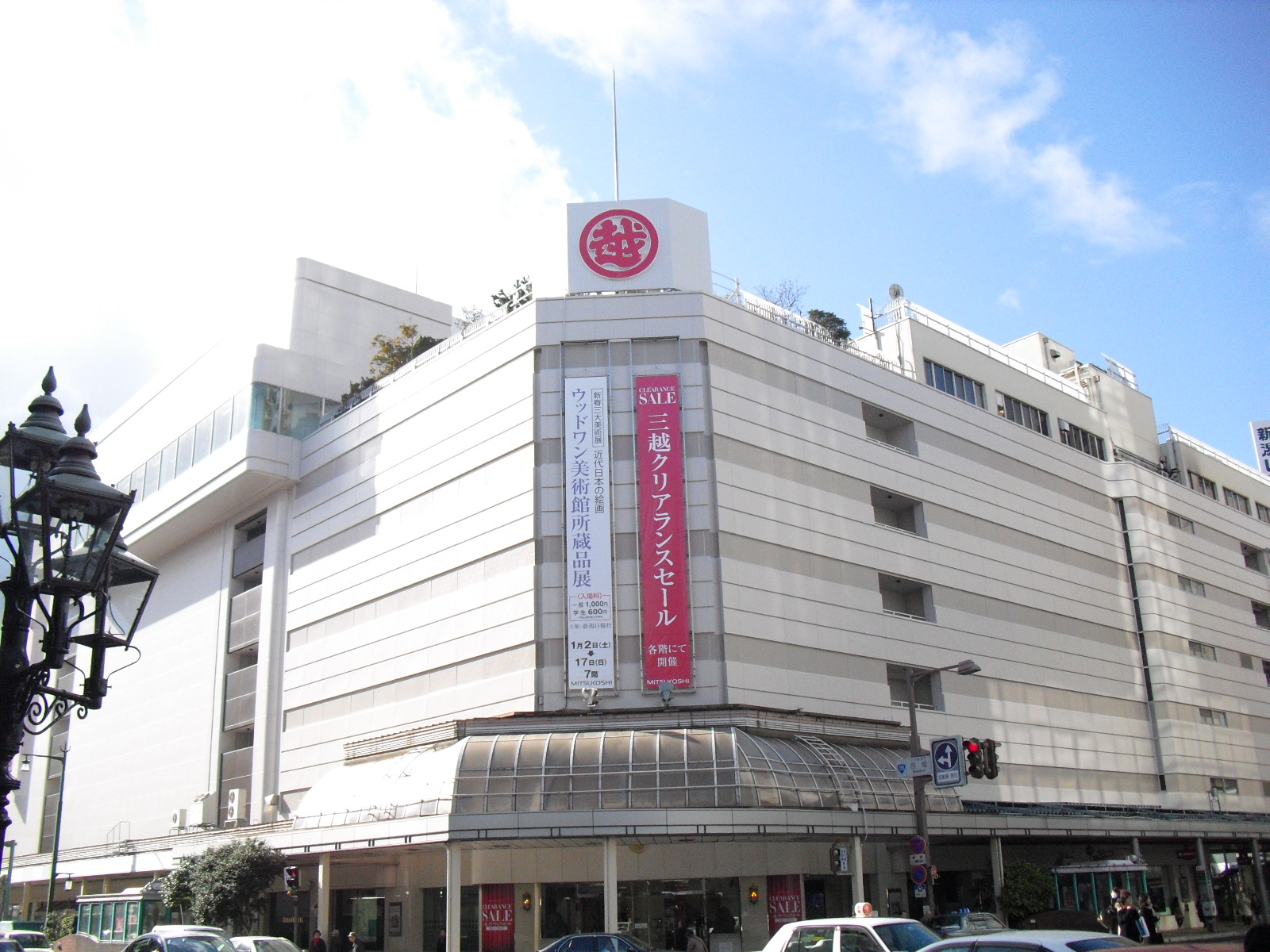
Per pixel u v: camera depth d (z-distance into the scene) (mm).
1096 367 64000
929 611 45875
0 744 8977
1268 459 75188
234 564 55250
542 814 31828
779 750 34938
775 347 43125
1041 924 35969
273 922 43062
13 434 9609
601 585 37750
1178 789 54312
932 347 51531
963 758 30797
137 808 58375
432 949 36688
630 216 42688
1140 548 57875
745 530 39406
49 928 45312
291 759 47656
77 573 9562
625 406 39812
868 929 15312
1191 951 9234
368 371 55781
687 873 35562
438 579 42406
